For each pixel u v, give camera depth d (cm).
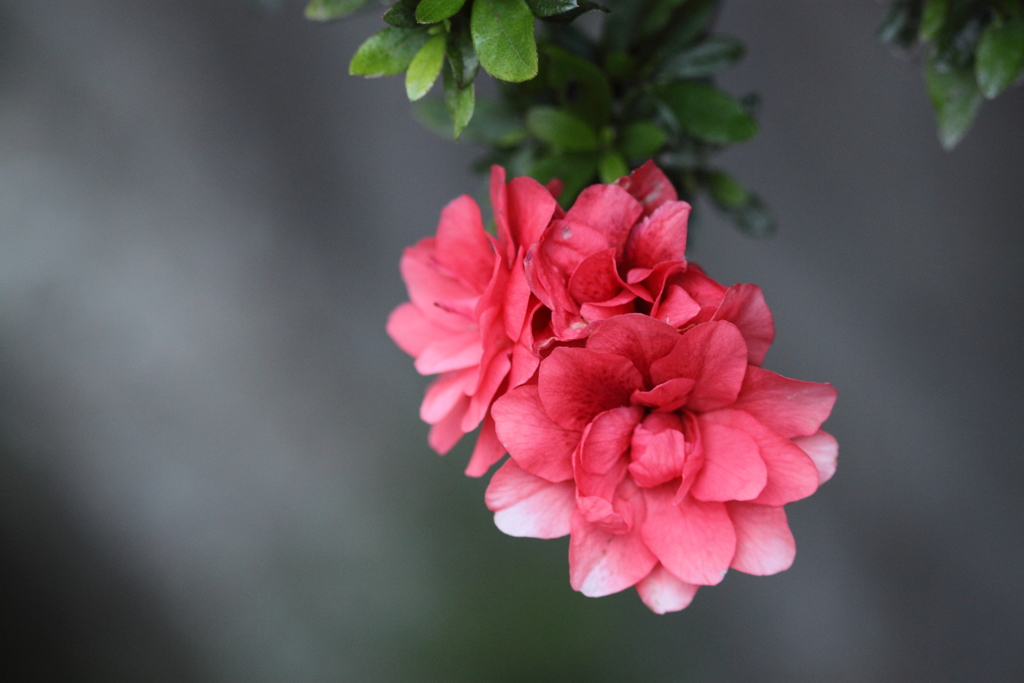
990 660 100
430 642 116
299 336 111
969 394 96
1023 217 89
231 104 99
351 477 116
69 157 103
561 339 54
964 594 101
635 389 55
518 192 55
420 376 111
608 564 55
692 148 61
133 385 114
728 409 55
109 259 109
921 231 92
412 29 55
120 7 96
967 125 59
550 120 59
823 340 96
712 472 55
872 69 85
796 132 89
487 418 56
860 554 103
